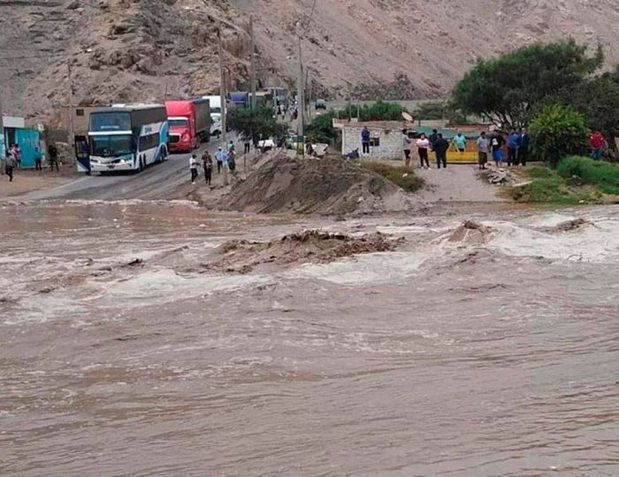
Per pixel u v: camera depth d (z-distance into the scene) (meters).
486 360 11.91
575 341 12.97
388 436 8.57
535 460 7.65
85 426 9.55
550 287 17.27
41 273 20.17
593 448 7.95
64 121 73.31
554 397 9.83
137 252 23.67
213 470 7.89
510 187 36.91
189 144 60.44
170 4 106.94
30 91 92.19
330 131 67.06
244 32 109.81
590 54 180.38
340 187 35.25
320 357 12.29
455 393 10.15
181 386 10.98
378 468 7.64
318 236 22.34
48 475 8.05
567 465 7.50
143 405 10.25
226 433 8.99
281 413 9.62
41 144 58.19
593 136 41.94
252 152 58.41
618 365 11.38
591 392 10.00
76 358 12.74
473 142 45.00
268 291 16.92
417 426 8.88
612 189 36.81
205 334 13.80
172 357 12.48
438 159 40.41
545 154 41.53
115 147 49.44
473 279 18.20
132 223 32.16
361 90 139.38
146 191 43.78
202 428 9.23
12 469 8.27
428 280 18.23
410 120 79.38
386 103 105.19
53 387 11.23
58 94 89.31
